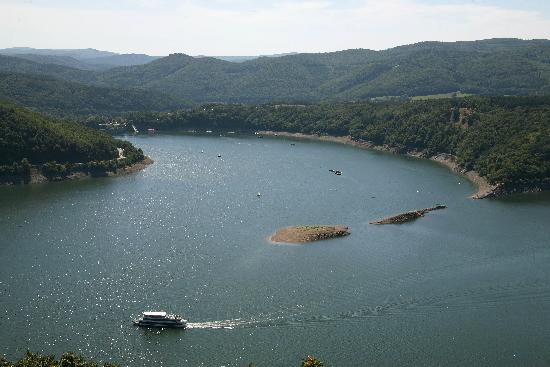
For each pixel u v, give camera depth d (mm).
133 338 168250
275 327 175250
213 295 194500
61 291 195625
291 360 158625
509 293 196375
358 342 167625
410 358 160000
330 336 170750
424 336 170875
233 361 157875
